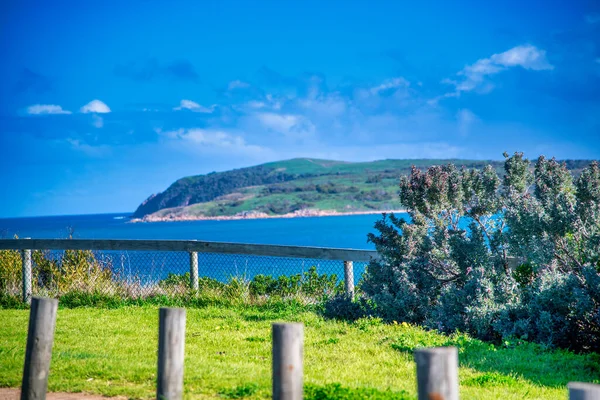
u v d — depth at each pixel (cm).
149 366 913
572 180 1475
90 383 819
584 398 366
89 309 1584
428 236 1431
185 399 736
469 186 1491
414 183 1524
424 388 411
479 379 904
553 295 1164
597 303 1152
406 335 1198
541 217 1274
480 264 1361
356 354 1074
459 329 1266
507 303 1227
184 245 1692
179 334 598
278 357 518
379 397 712
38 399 637
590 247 1256
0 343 1135
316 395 718
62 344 1135
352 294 1486
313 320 1375
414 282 1399
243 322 1366
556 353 1097
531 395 830
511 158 1506
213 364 949
